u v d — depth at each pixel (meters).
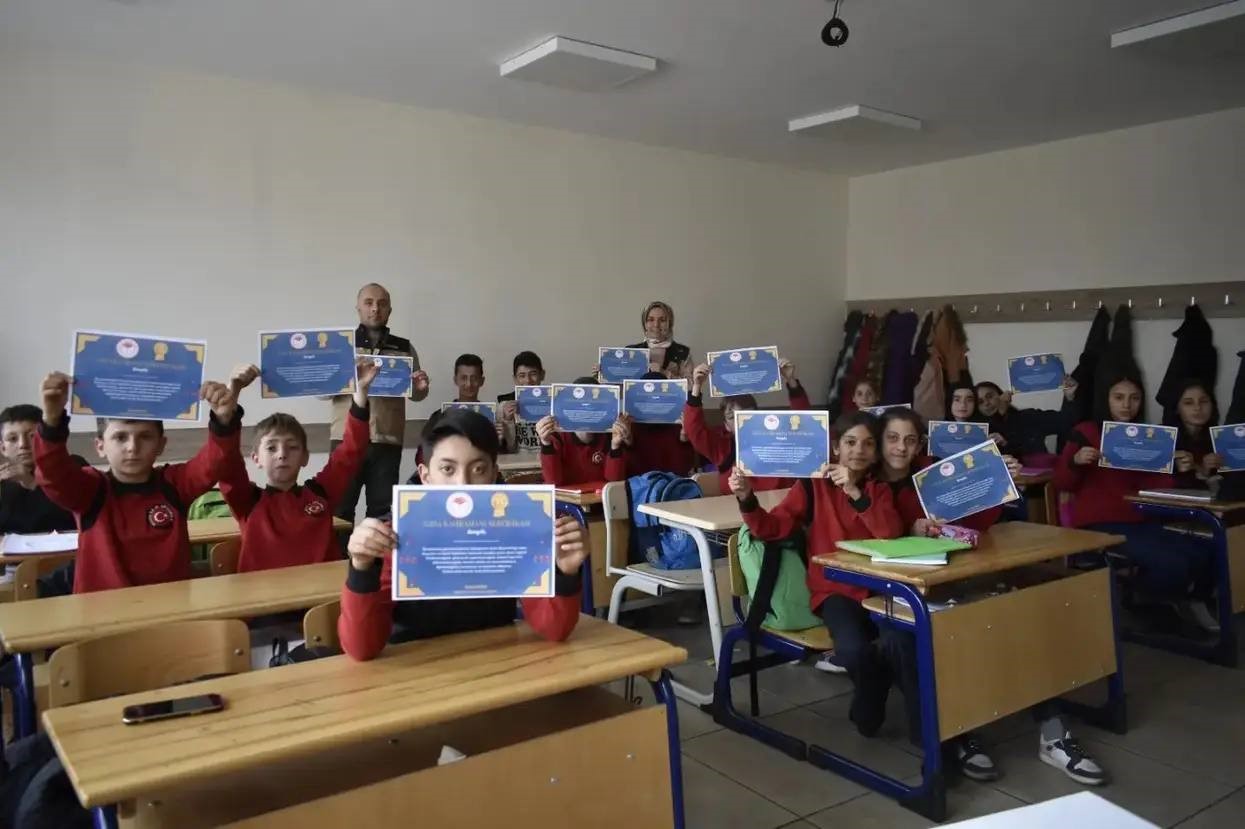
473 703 1.30
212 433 2.37
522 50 4.04
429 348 5.02
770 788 2.35
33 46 3.86
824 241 6.96
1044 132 5.52
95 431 4.04
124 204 4.09
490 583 1.42
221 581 2.10
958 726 2.20
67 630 1.70
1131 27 3.78
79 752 1.12
